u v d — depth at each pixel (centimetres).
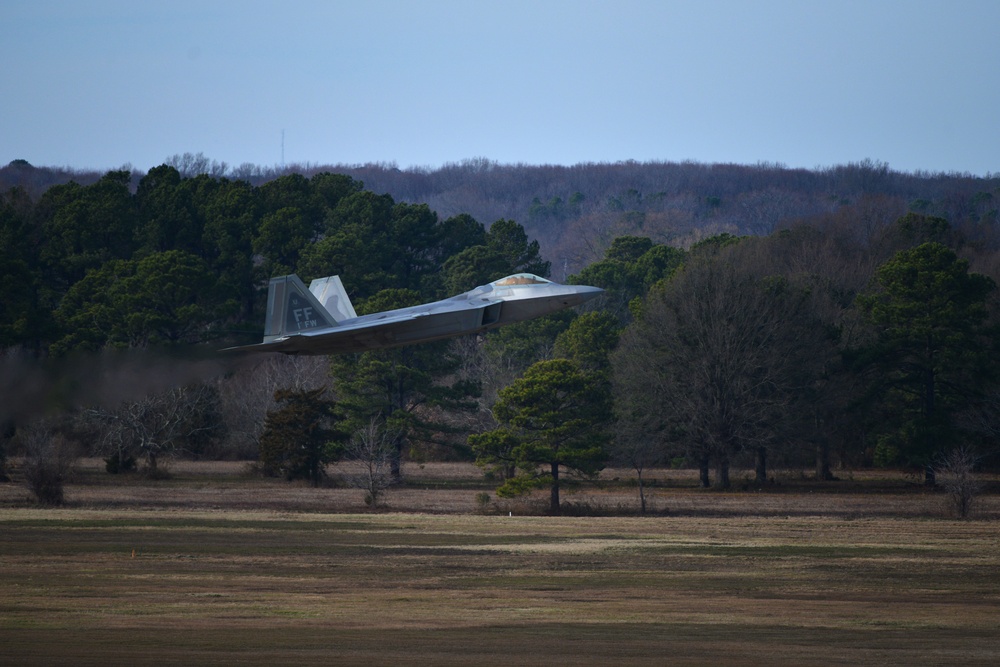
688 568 15138
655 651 9512
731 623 11025
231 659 8912
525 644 9794
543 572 14725
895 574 14688
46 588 12838
